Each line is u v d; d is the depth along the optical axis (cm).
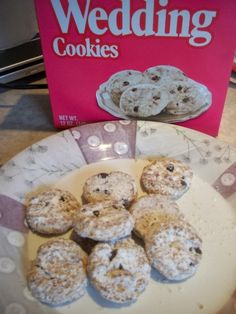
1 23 23
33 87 24
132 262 15
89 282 15
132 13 16
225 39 17
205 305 14
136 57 18
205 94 19
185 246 15
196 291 15
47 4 16
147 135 20
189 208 18
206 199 18
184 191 18
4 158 20
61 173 19
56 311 14
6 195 17
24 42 25
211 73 18
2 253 15
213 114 20
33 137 21
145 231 16
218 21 16
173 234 16
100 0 16
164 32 17
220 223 17
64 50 18
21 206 17
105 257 15
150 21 16
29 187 18
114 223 15
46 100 24
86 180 18
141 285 14
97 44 17
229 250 16
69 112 21
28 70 25
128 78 19
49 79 19
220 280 15
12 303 14
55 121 21
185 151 20
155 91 19
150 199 17
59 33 17
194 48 17
